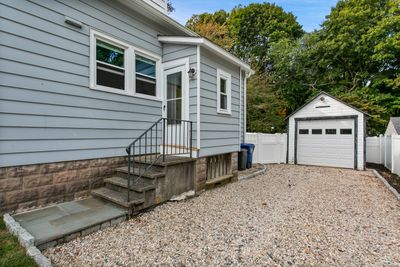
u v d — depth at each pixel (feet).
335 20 46.44
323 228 10.46
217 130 18.03
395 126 34.86
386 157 29.09
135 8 15.39
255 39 62.75
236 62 19.95
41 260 6.98
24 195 10.59
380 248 8.66
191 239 9.23
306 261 7.76
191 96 15.92
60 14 11.77
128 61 15.29
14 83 10.18
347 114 29.32
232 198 15.10
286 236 9.62
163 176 13.11
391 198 15.42
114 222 10.32
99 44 13.82
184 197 14.60
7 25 9.96
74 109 12.39
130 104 15.39
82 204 11.78
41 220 9.70
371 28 42.73
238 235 9.66
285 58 49.93
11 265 6.69
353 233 9.96
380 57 41.32
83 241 8.80
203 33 44.01
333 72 49.14
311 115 32.14
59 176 11.81
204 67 16.40
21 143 10.45
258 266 7.45
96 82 13.53
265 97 41.29
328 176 23.53
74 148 12.41
